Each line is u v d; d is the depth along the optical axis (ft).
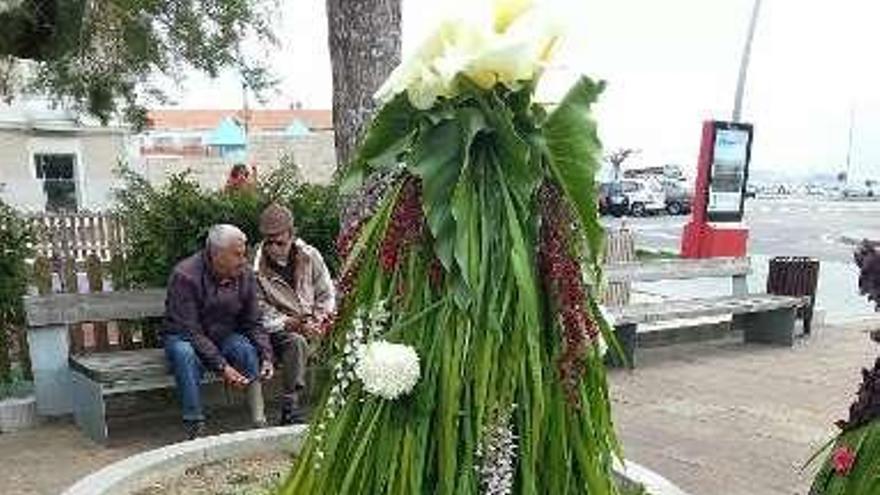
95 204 96.73
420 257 6.36
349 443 6.65
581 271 6.38
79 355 19.72
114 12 39.68
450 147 6.17
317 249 21.93
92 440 18.48
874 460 6.76
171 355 17.87
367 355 6.20
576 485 6.58
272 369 18.45
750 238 85.81
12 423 19.15
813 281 31.32
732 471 17.06
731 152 37.93
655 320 25.32
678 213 134.41
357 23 16.96
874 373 7.11
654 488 11.14
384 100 6.39
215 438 13.62
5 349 20.49
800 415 20.79
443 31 6.18
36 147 93.91
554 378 6.38
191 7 47.24
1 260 20.35
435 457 6.34
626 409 21.11
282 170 25.04
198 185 22.86
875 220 119.96
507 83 6.13
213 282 18.02
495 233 6.17
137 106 49.14
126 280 21.99
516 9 6.25
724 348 28.63
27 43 23.53
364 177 6.71
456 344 6.18
